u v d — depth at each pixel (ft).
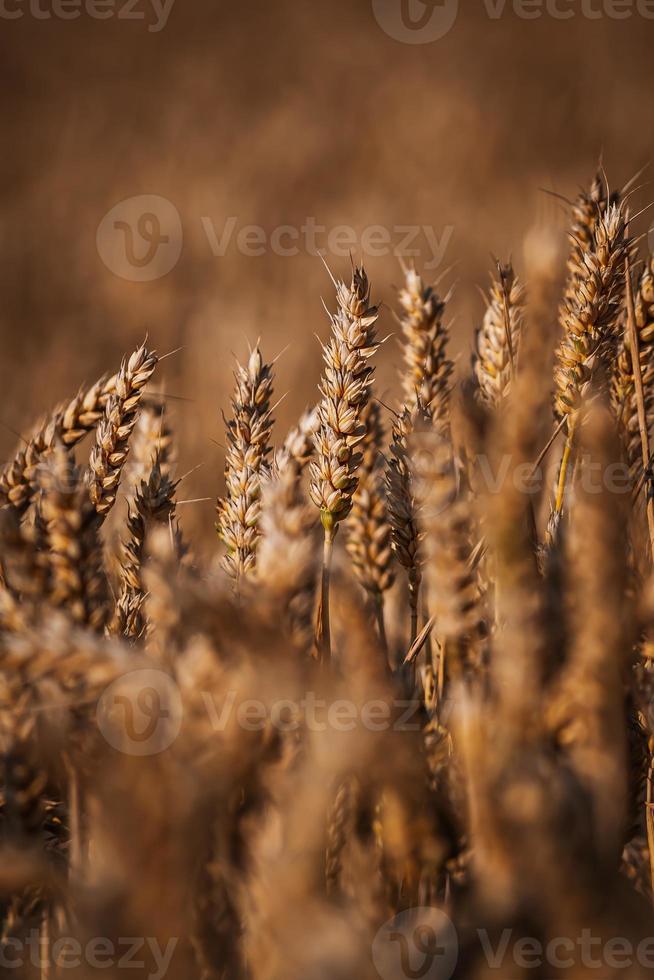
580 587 3.87
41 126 22.82
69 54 28.58
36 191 18.88
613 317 4.31
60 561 3.99
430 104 24.25
